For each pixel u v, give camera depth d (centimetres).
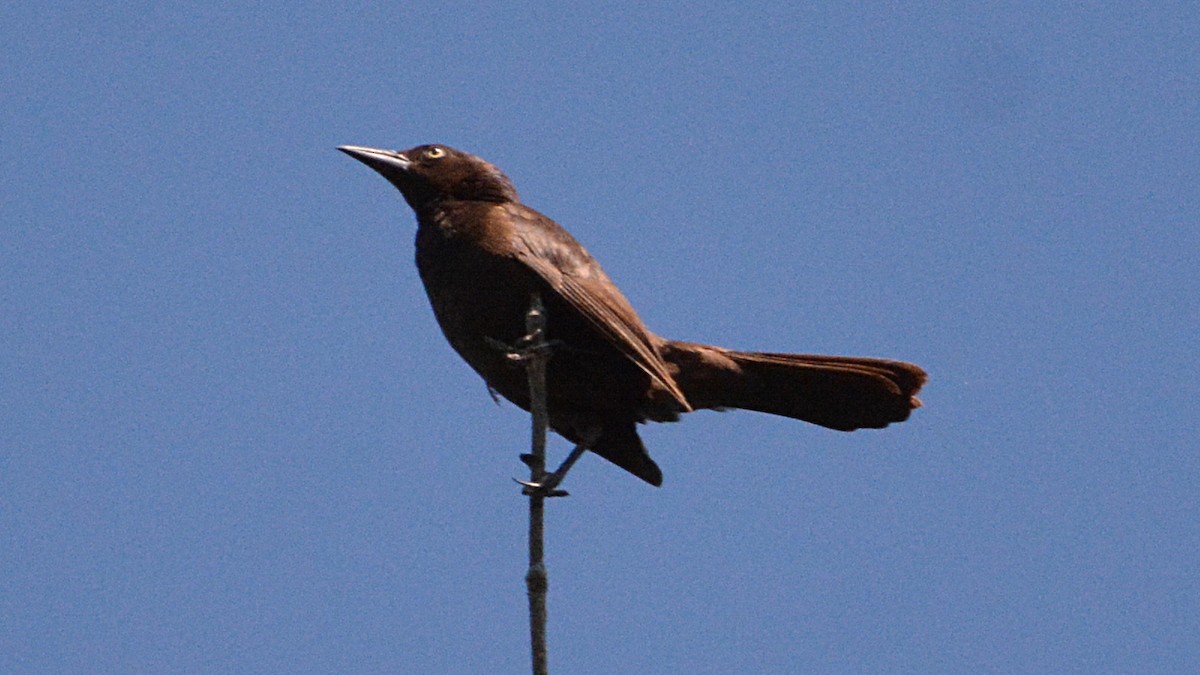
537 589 890
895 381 1273
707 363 1270
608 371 1212
